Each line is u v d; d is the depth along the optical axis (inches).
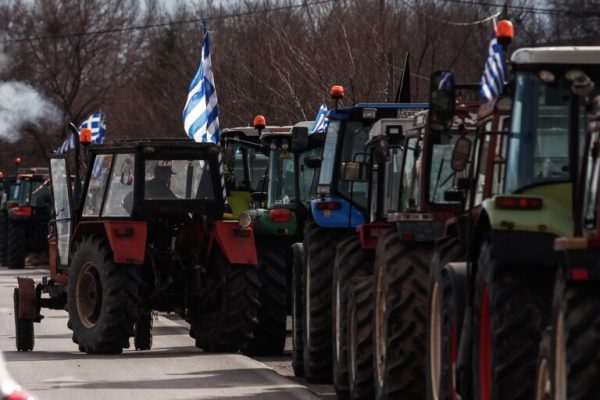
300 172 1804.9
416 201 1146.0
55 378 1352.1
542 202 791.7
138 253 1612.9
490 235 828.6
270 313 1706.4
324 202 1397.6
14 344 1775.3
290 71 2866.6
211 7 4005.9
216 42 3464.6
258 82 3058.6
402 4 2901.1
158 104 4067.4
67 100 5162.4
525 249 782.5
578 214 753.0
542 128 836.0
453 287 897.5
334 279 1268.5
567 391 697.0
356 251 1231.5
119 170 1662.2
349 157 1446.9
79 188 1711.4
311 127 2001.7
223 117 3201.3
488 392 837.8
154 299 1667.1
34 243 3991.1
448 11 3100.4
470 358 864.3
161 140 1654.8
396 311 1040.2
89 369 1438.2
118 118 4249.5
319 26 2940.5
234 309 1646.2
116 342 1619.1
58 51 5241.1
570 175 830.5
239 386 1284.4
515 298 800.3
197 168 1667.1
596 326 697.6
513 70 848.3
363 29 2763.3
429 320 997.8
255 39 3262.8
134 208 1640.0
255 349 1726.1
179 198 1656.0
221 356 1594.5
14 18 5211.6
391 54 2423.7
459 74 3021.7
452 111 953.5
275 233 1708.9
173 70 4028.1
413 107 1449.3
